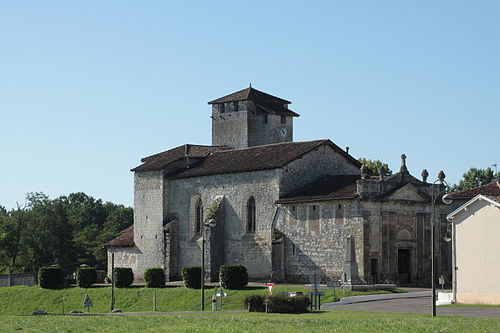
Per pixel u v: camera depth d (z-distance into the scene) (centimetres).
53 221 13600
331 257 8325
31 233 13600
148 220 10206
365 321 4975
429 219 8638
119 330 4456
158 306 8394
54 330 4519
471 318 5225
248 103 10881
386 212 8300
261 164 9119
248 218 9200
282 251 8750
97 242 15962
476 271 6612
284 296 6009
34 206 13875
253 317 5431
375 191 8262
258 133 10881
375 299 7131
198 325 4678
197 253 9656
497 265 6481
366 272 8075
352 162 9481
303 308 5981
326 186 8731
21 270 13850
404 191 8469
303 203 8625
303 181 9050
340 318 5291
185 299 8288
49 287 9850
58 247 13538
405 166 8594
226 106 11081
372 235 8169
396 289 7750
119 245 10544
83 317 5544
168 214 10081
